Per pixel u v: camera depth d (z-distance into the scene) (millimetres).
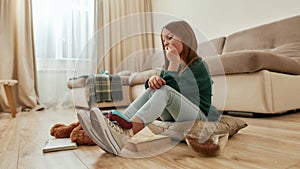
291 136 793
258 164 516
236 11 2277
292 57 1585
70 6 2887
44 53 2750
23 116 1874
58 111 2299
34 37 2688
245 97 1301
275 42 1806
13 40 2482
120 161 580
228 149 652
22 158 645
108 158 612
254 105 1263
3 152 719
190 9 2828
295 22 1710
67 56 2840
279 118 1261
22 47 2512
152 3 3477
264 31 1902
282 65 1312
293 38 1688
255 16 2107
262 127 985
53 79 2766
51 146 735
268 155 582
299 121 1137
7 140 911
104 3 3041
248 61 1213
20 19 2537
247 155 588
